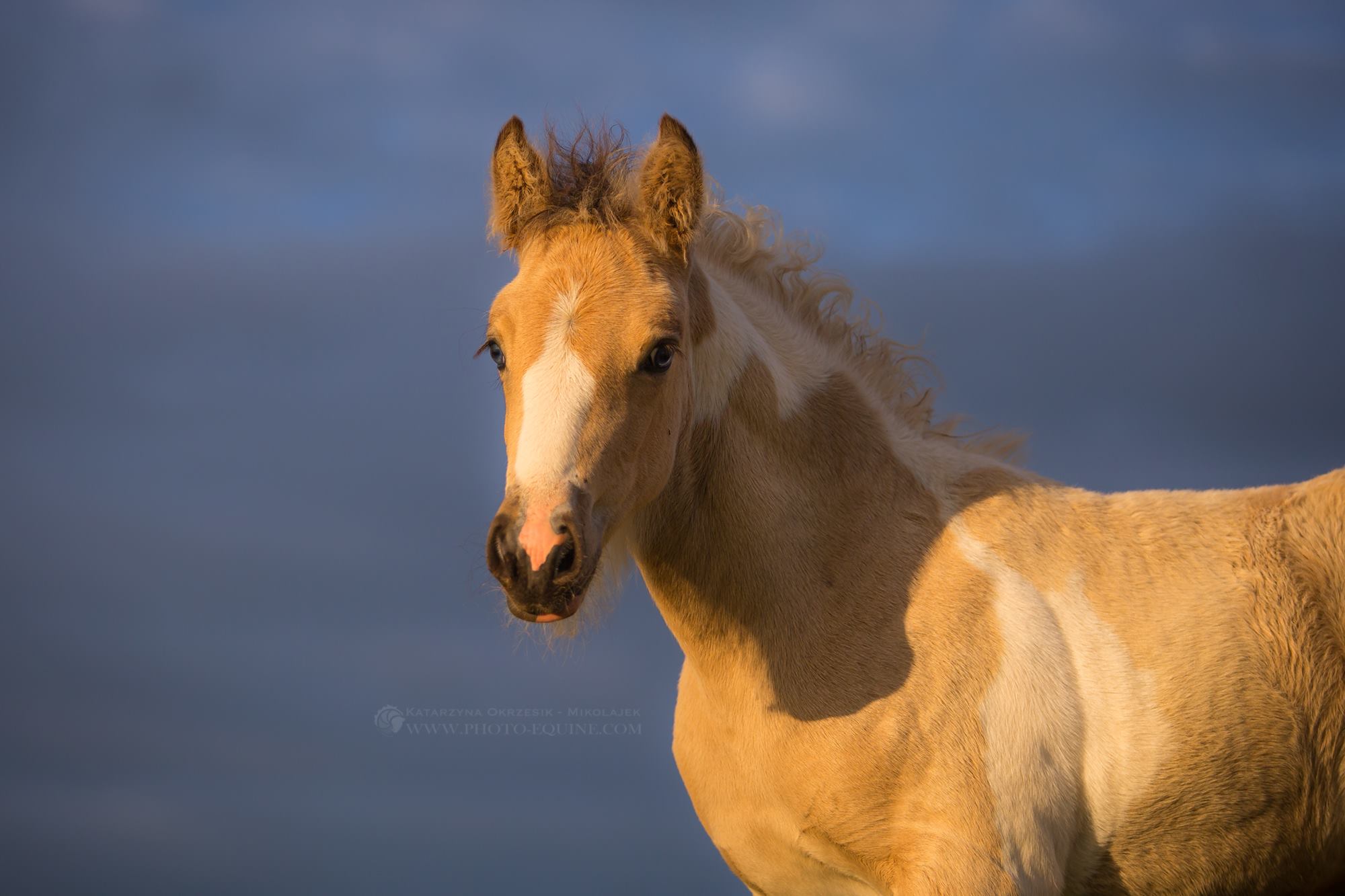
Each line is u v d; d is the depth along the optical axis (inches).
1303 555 244.2
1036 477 259.0
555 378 207.6
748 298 254.4
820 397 247.6
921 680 224.4
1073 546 244.1
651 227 223.3
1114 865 234.5
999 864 216.2
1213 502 255.6
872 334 271.4
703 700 244.7
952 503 246.5
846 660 228.4
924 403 269.0
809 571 234.8
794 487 237.8
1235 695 231.3
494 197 237.9
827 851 230.5
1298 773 233.0
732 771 238.5
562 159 238.1
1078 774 228.8
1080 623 234.8
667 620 246.7
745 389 237.6
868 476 243.8
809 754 225.3
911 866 218.2
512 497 202.2
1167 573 241.8
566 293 212.8
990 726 222.8
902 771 220.7
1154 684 231.1
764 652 232.8
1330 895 248.5
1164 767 228.4
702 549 235.9
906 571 235.5
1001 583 235.1
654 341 212.2
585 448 205.2
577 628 236.2
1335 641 237.0
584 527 202.2
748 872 249.1
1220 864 235.6
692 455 234.7
